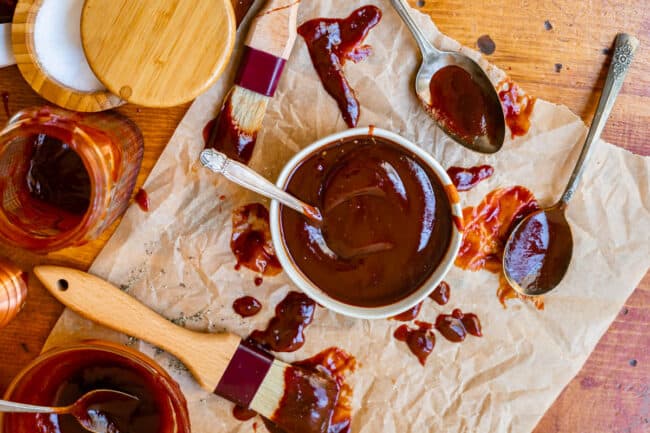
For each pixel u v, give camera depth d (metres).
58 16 0.62
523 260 0.67
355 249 0.64
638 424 0.68
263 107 0.64
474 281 0.68
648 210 0.67
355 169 0.64
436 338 0.68
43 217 0.62
